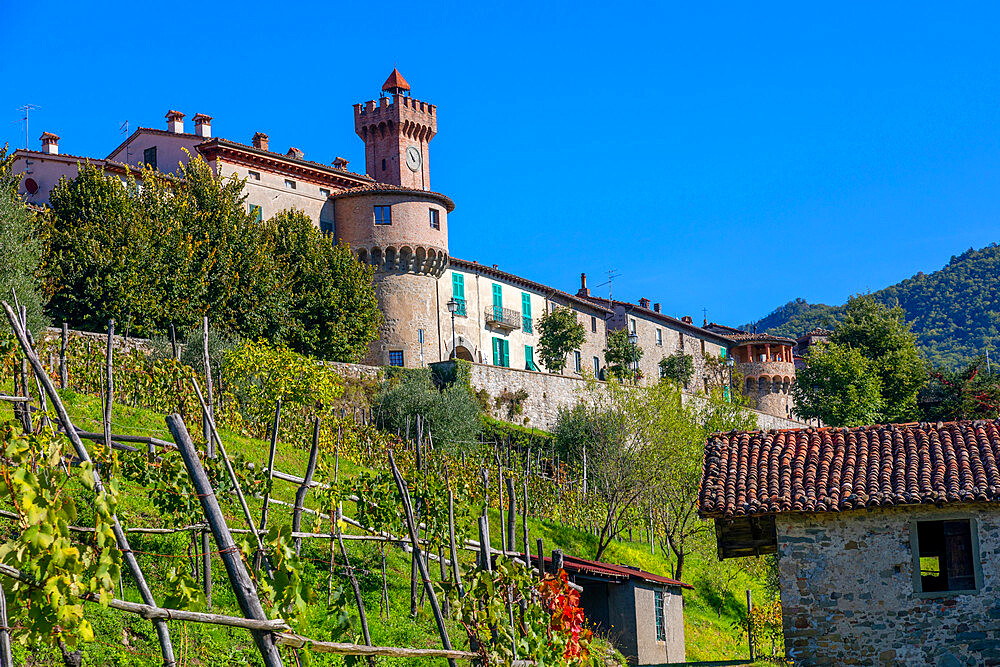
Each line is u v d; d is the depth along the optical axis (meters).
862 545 21.02
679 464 39.75
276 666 8.36
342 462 30.33
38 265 37.50
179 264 41.50
